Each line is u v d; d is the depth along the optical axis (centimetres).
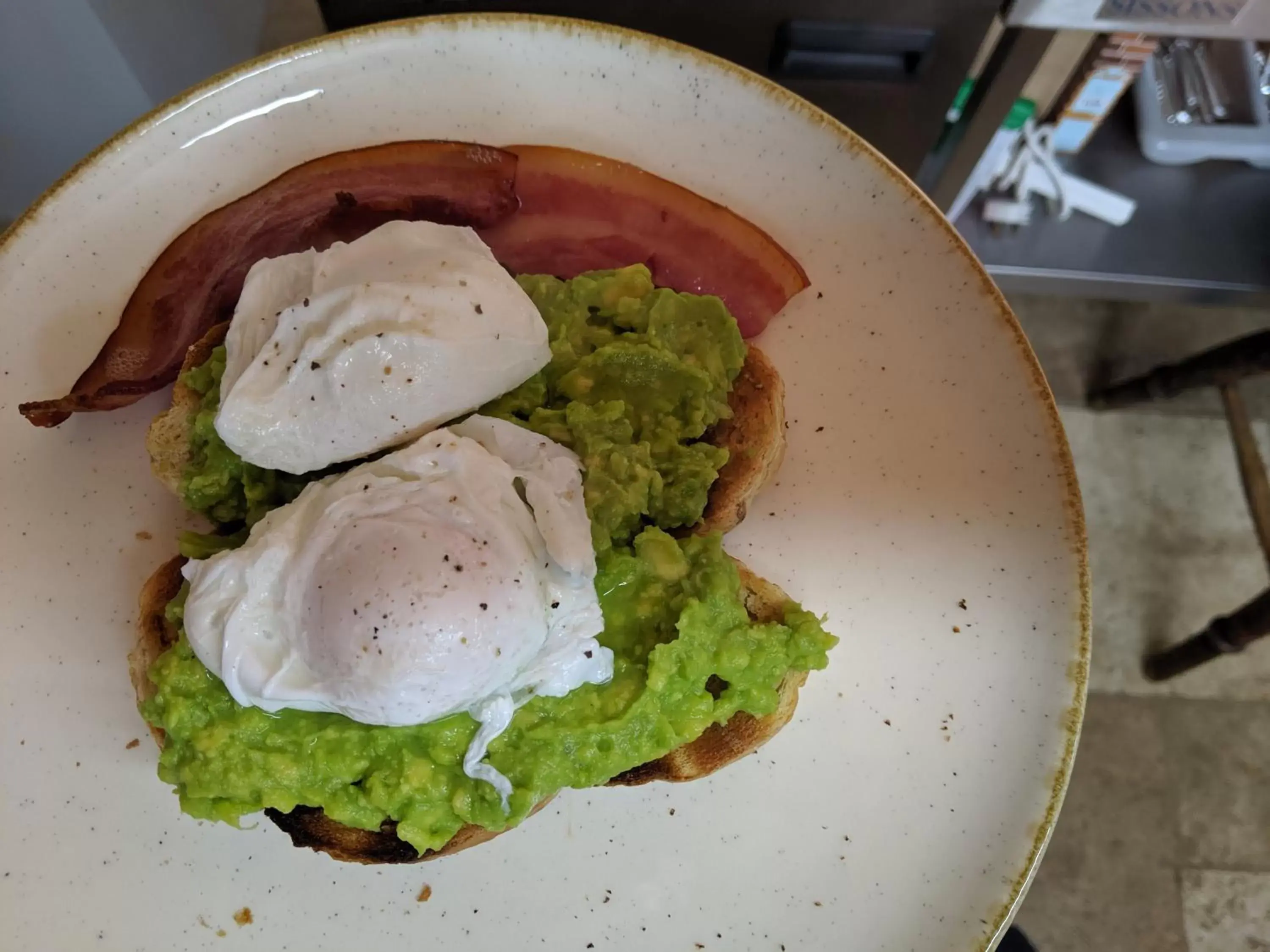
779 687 21
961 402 23
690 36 27
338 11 27
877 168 24
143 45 30
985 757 21
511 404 21
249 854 21
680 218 25
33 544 23
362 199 24
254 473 21
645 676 20
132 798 21
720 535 21
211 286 24
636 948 21
